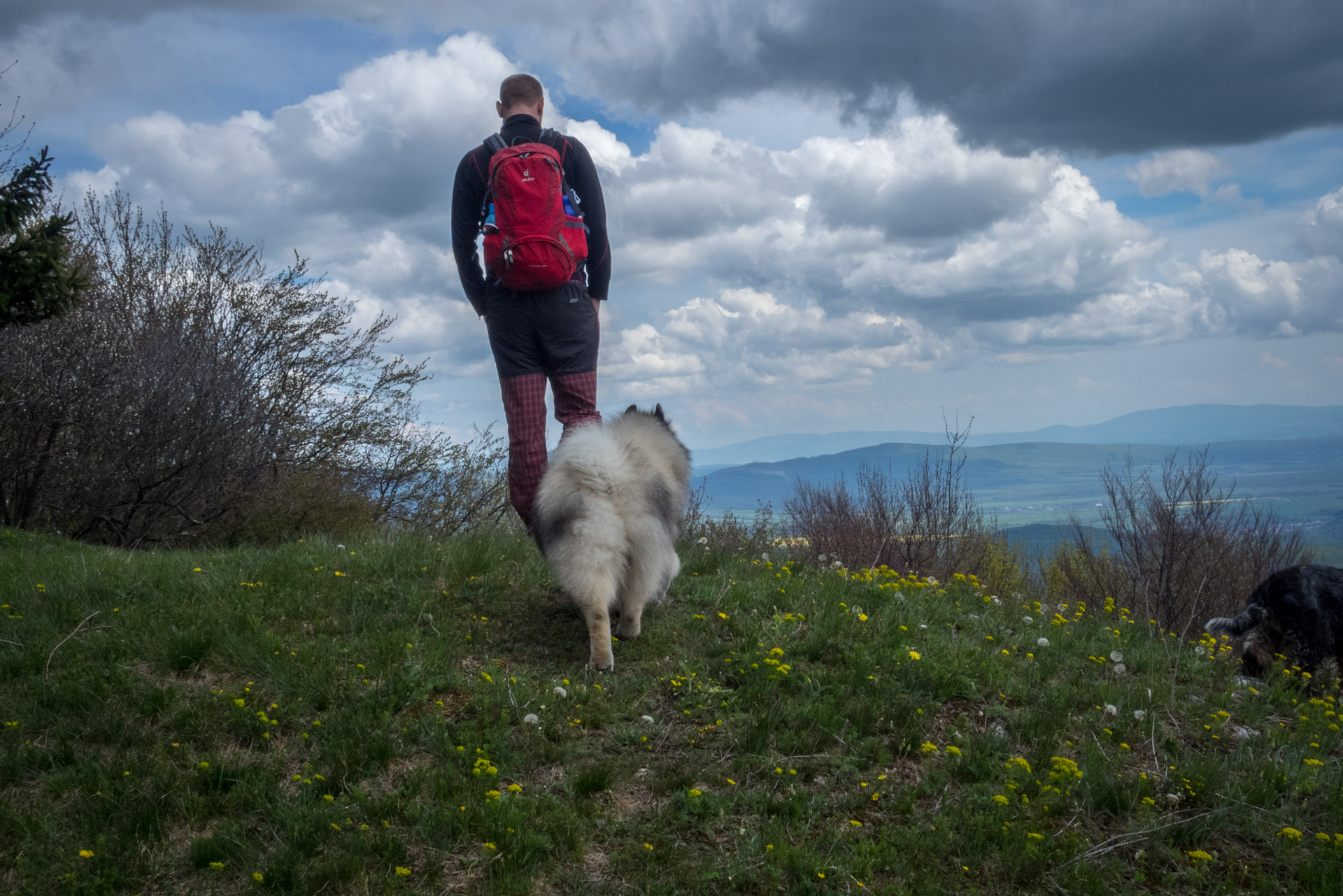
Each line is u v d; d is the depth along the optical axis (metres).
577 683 4.25
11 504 11.74
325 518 12.30
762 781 3.54
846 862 3.01
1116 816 3.47
